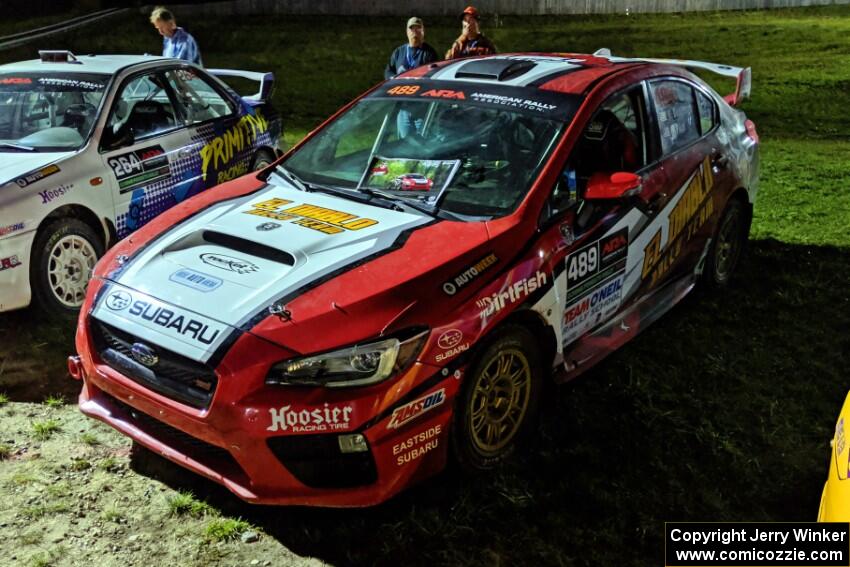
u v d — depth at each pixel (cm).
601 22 2884
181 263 332
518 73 426
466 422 323
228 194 394
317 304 297
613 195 361
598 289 386
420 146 399
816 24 2652
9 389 407
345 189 389
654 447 372
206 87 626
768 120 1402
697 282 517
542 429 381
